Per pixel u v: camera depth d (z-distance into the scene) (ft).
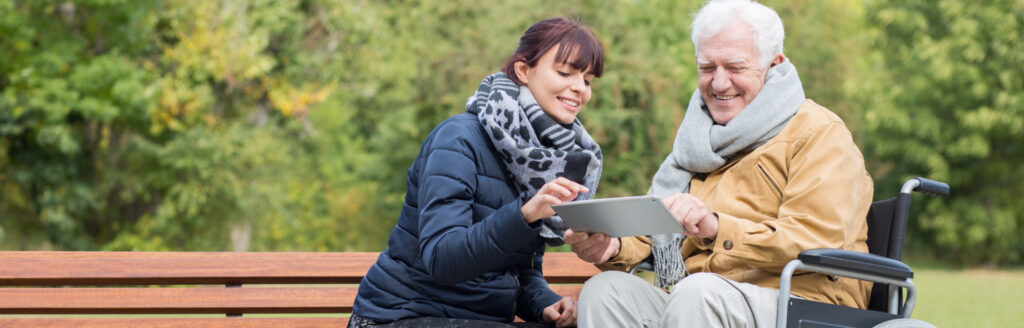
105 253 9.39
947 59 58.18
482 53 48.57
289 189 56.49
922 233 65.46
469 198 7.52
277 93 54.75
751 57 8.46
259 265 9.52
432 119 50.78
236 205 51.72
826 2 67.00
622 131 41.75
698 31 8.74
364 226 61.31
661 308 7.93
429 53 50.49
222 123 53.57
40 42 46.75
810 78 64.34
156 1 48.80
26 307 9.25
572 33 8.02
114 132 51.60
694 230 7.73
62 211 49.14
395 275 7.75
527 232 6.97
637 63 42.75
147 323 9.32
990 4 57.67
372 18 56.03
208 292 9.48
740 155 8.61
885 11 60.44
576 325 8.18
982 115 57.52
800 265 7.11
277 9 52.49
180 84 49.93
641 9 61.87
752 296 7.46
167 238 52.19
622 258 8.85
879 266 7.22
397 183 54.08
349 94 60.90
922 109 60.34
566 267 10.05
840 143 8.03
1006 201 61.77
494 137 7.60
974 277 50.78
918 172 63.98
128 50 48.98
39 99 45.24
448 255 7.16
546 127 7.83
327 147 63.41
